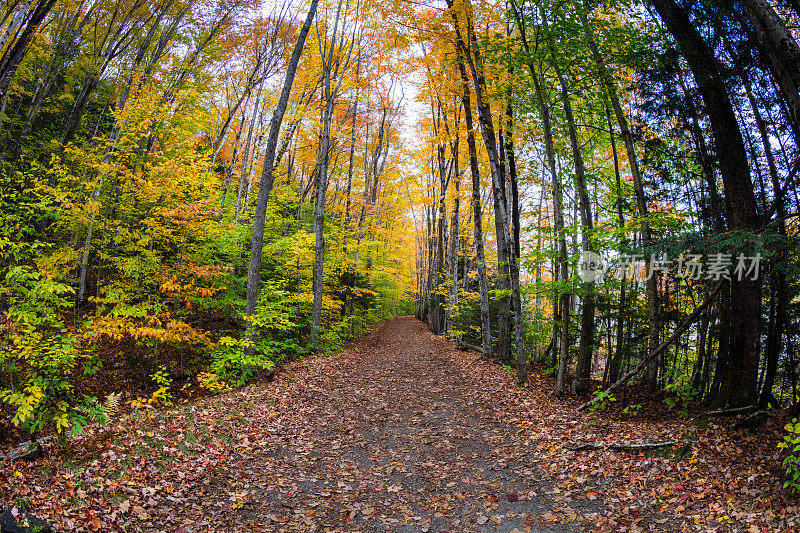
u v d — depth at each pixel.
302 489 4.96
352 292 18.75
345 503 4.66
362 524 4.21
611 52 7.95
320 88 17.72
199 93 13.00
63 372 6.54
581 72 8.35
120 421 5.77
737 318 5.82
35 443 4.48
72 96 12.90
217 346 9.71
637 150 9.63
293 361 12.19
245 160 16.56
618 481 4.84
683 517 3.97
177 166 8.10
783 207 6.10
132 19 12.59
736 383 5.84
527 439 6.53
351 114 21.33
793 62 3.85
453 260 17.88
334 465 5.70
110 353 9.19
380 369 12.94
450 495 4.84
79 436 5.05
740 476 4.40
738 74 5.95
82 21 12.16
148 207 8.91
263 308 10.44
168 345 10.22
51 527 3.34
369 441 6.67
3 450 4.60
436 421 7.72
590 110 9.54
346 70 16.92
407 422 7.68
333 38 14.62
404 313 51.25
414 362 14.32
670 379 9.38
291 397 8.73
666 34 7.22
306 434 6.86
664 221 7.24
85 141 11.41
